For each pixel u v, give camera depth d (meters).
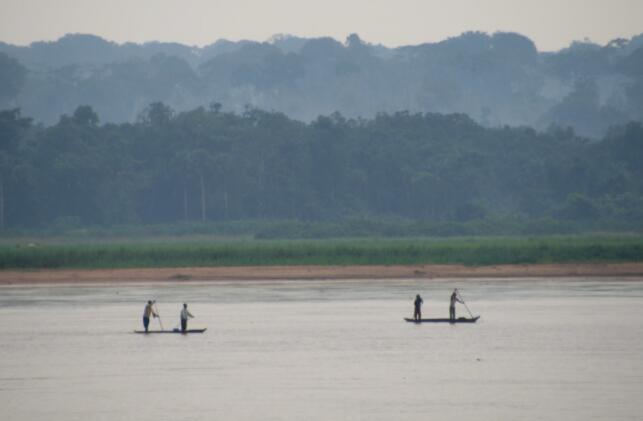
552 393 178.12
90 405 171.38
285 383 187.00
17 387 185.12
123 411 167.00
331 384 185.88
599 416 162.12
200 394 178.50
